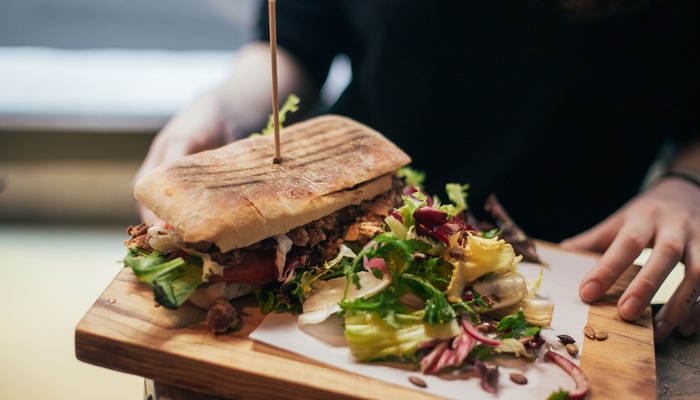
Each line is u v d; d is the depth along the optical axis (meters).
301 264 0.50
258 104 0.74
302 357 0.46
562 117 0.71
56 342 0.94
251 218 0.47
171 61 1.22
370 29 0.76
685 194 0.61
